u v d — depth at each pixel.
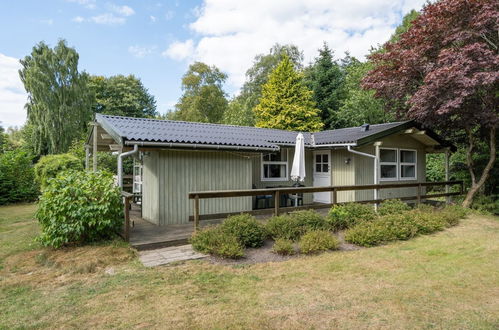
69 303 3.46
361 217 7.10
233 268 4.66
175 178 7.28
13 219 9.30
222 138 8.00
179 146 6.83
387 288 3.90
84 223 5.55
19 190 13.27
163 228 6.81
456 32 8.75
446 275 4.35
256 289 3.88
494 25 8.13
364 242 5.88
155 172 7.20
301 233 6.14
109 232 5.97
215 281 4.14
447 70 7.72
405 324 3.00
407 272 4.48
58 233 5.33
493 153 9.66
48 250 5.38
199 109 30.62
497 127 9.16
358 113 19.53
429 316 3.15
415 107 9.39
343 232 6.75
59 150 21.84
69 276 4.29
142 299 3.56
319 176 11.22
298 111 22.78
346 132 11.30
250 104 29.09
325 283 4.08
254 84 30.59
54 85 22.14
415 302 3.48
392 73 10.63
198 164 7.58
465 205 9.94
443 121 9.73
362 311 3.27
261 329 2.91
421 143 11.95
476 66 7.80
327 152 10.88
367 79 11.44
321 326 2.97
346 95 23.78
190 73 31.61
